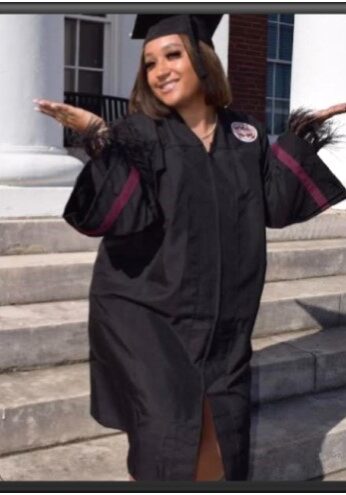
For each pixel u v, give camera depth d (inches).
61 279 152.7
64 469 113.7
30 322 135.2
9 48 182.9
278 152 99.3
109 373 95.0
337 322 170.1
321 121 100.9
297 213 100.3
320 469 129.6
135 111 95.8
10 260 156.3
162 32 94.0
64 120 88.0
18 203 177.5
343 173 221.9
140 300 92.0
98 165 87.2
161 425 88.0
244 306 93.9
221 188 92.0
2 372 130.9
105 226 87.4
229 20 345.7
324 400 145.6
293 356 145.7
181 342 91.2
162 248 91.1
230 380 92.8
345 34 225.5
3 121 184.2
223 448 91.2
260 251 94.0
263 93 365.7
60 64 192.4
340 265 192.5
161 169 89.7
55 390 123.6
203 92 94.2
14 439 117.1
